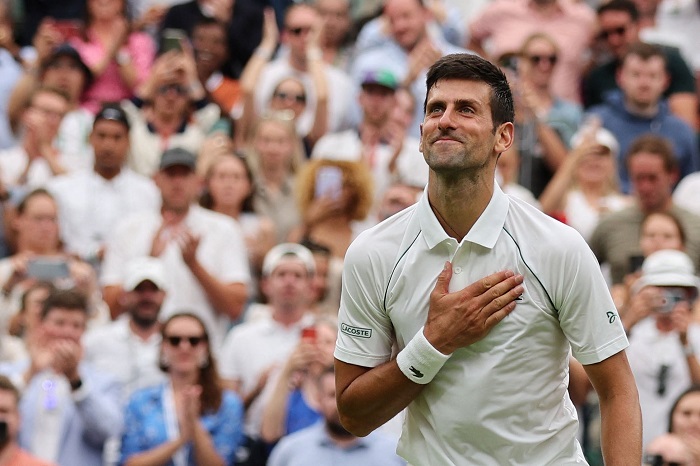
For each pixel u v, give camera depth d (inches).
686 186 1182.3
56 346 887.1
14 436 849.5
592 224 1115.9
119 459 897.5
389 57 1307.8
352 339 526.9
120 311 1024.9
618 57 1349.7
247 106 1262.3
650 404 883.4
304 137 1246.9
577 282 505.0
